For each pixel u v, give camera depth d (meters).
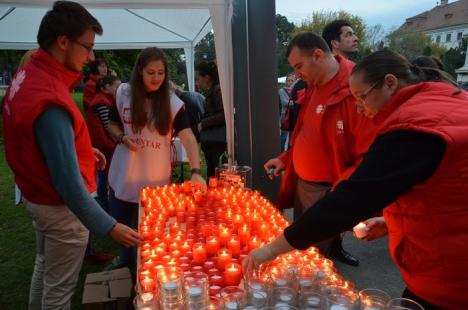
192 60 8.73
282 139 7.44
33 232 4.52
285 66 21.67
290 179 2.97
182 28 7.28
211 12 3.71
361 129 2.18
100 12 6.24
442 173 1.08
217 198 2.77
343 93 2.31
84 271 3.54
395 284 3.32
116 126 3.07
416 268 1.24
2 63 15.95
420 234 1.18
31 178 1.77
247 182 4.18
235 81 4.67
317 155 2.56
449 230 1.12
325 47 2.44
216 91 4.80
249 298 1.28
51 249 1.91
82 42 1.75
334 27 3.27
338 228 1.13
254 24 4.09
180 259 1.78
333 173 2.56
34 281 2.10
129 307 2.30
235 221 2.16
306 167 2.65
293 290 1.34
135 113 2.82
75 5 1.77
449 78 1.34
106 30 7.46
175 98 2.98
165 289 1.35
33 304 2.13
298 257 1.70
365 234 1.62
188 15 6.11
